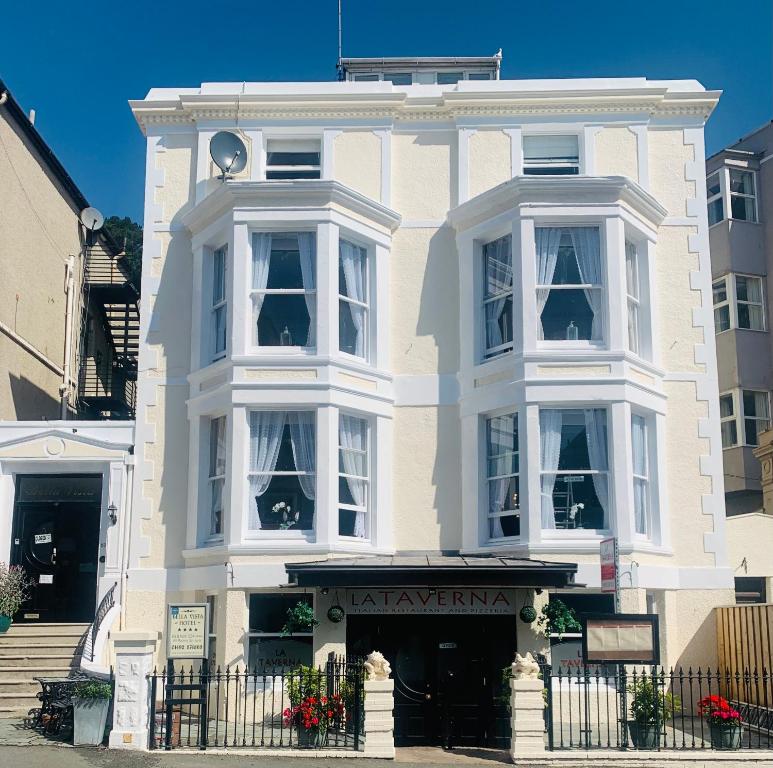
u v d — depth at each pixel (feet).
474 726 52.03
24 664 54.65
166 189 63.05
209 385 58.75
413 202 62.34
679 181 62.75
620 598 54.60
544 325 57.98
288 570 50.31
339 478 57.16
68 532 63.16
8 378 69.51
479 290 60.13
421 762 44.91
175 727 47.06
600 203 58.03
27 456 60.80
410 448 59.21
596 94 62.49
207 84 63.77
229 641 54.03
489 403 57.77
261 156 62.95
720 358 93.56
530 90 62.44
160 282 61.87
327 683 47.98
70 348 82.23
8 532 61.36
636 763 43.93
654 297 60.44
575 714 53.72
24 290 72.95
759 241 95.45
